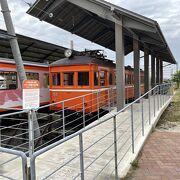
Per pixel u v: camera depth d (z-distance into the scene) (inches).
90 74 405.7
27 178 80.5
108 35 581.6
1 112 412.5
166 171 177.5
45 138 347.9
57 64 442.6
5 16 318.7
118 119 331.9
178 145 240.8
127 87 546.3
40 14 410.0
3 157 203.0
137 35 455.5
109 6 345.1
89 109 404.8
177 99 719.7
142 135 251.9
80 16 443.5
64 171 172.9
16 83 442.3
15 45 326.3
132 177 167.5
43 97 522.3
